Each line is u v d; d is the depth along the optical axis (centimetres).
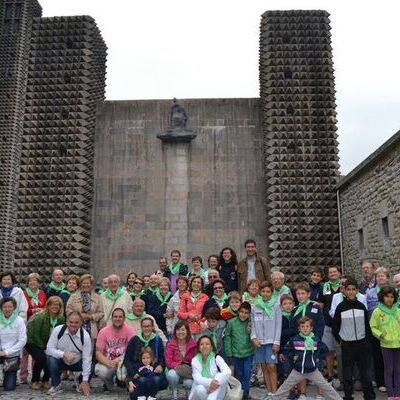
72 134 2295
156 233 2325
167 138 2394
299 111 2250
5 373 1097
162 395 1089
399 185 1546
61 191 2234
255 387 1179
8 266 4747
